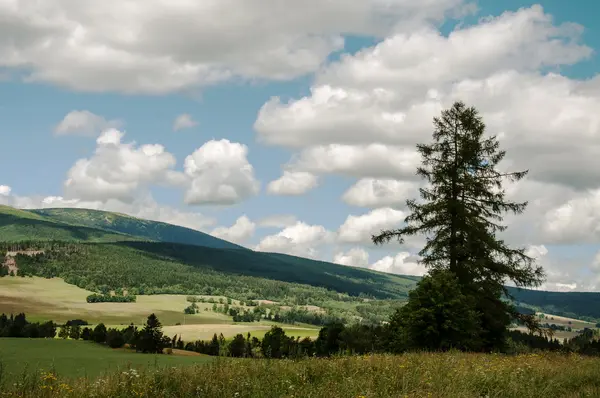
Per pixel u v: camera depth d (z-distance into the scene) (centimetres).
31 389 834
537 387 1041
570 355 1977
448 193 3403
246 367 1094
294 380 986
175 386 888
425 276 2731
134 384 860
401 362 1314
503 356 1891
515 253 3225
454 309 2567
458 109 3519
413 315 2561
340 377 1030
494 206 3344
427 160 3509
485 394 955
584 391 973
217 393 848
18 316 15812
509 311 3186
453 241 3247
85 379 917
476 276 3159
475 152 3416
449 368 1213
